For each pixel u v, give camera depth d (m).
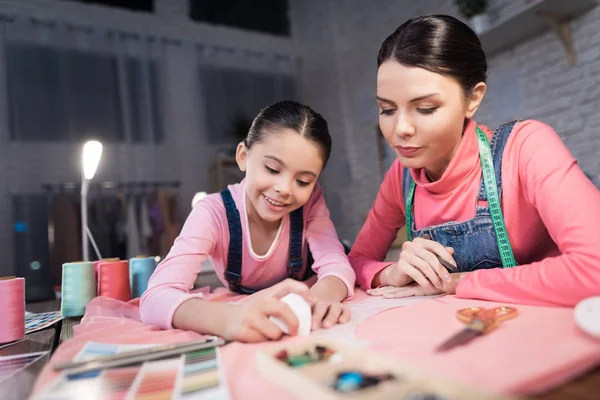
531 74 2.44
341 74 4.03
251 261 0.93
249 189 0.81
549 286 0.56
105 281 0.97
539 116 2.41
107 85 3.43
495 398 0.26
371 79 3.74
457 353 0.39
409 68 0.67
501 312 0.51
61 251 2.98
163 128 3.63
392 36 0.72
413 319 0.55
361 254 1.05
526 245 0.80
